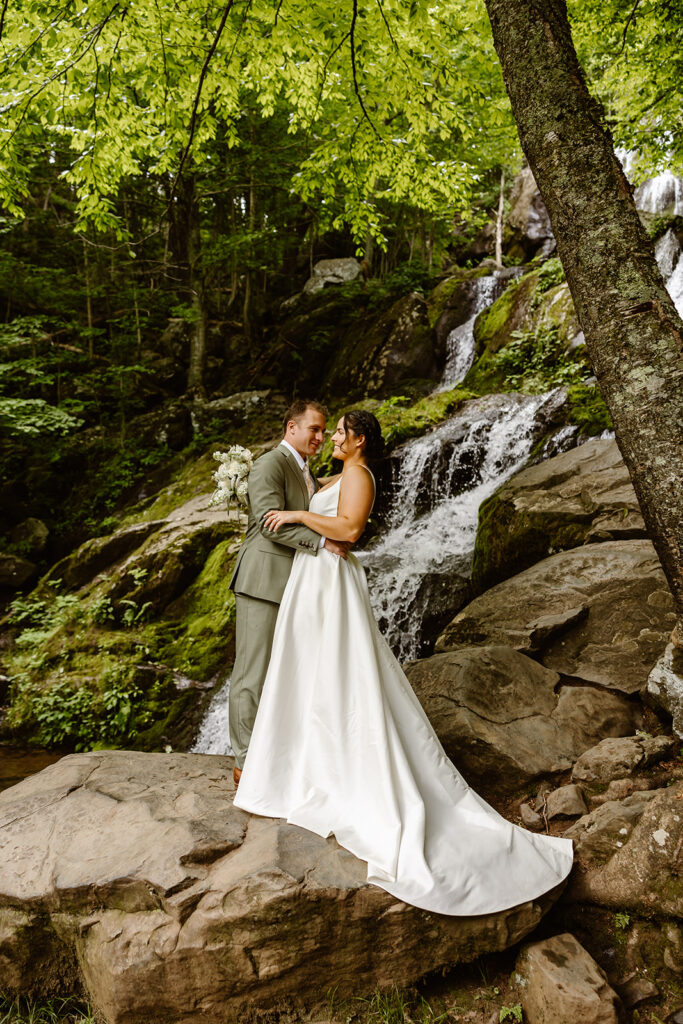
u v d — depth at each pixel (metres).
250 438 12.59
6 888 2.22
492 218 18.06
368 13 4.59
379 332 14.22
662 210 12.33
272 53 4.98
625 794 2.63
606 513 5.04
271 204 17.70
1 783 6.00
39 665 7.54
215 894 2.05
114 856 2.24
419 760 2.46
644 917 2.17
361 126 5.44
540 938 2.21
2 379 12.82
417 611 6.56
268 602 2.72
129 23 4.45
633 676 3.28
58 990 2.24
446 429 8.98
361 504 2.60
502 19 2.49
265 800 2.41
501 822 2.36
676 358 2.12
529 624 3.79
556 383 9.29
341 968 2.07
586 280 2.24
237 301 19.91
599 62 8.74
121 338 15.87
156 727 6.70
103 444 13.82
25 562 10.62
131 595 8.02
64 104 4.92
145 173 15.05
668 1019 1.97
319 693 2.46
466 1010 2.07
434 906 2.03
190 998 2.03
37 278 14.62
